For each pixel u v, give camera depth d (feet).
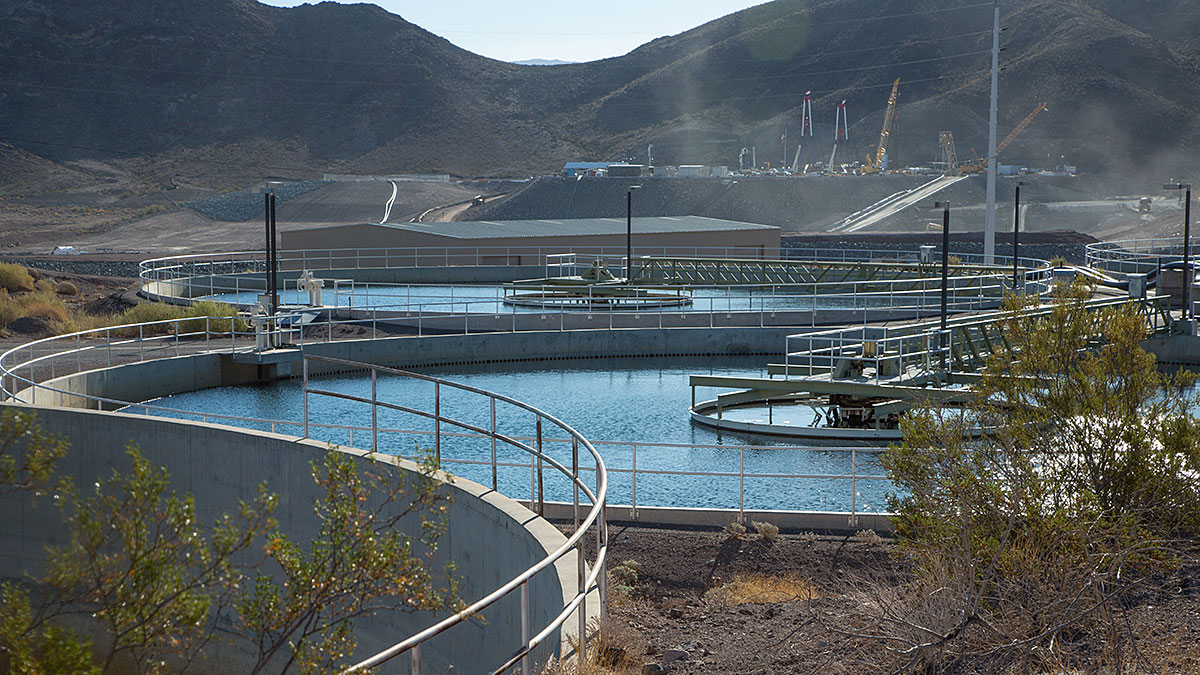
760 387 99.96
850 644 33.91
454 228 247.91
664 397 117.60
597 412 109.29
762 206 506.48
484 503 48.11
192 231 453.17
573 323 151.23
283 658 58.29
